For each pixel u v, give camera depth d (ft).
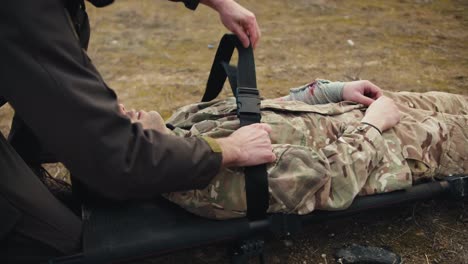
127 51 12.11
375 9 14.74
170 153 3.94
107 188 3.81
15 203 4.00
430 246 5.44
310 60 11.32
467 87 9.70
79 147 3.60
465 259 5.26
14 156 4.12
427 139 5.58
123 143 3.74
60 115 3.52
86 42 5.37
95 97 3.67
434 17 13.91
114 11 14.93
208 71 10.91
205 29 13.58
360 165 4.99
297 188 4.65
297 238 5.58
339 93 6.27
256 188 4.58
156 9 15.15
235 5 5.53
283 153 4.79
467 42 12.11
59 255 4.31
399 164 5.28
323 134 5.52
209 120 5.32
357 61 11.18
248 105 5.08
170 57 11.75
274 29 13.32
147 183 3.88
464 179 5.53
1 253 4.16
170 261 5.29
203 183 4.19
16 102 3.51
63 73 3.52
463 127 5.83
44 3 3.46
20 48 3.40
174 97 9.65
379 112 5.51
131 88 10.11
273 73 10.62
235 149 4.40
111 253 4.33
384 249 5.32
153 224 4.64
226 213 4.67
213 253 5.43
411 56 11.36
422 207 6.02
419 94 6.55
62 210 4.38
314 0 15.58
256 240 4.71
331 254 5.36
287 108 5.54
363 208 5.13
